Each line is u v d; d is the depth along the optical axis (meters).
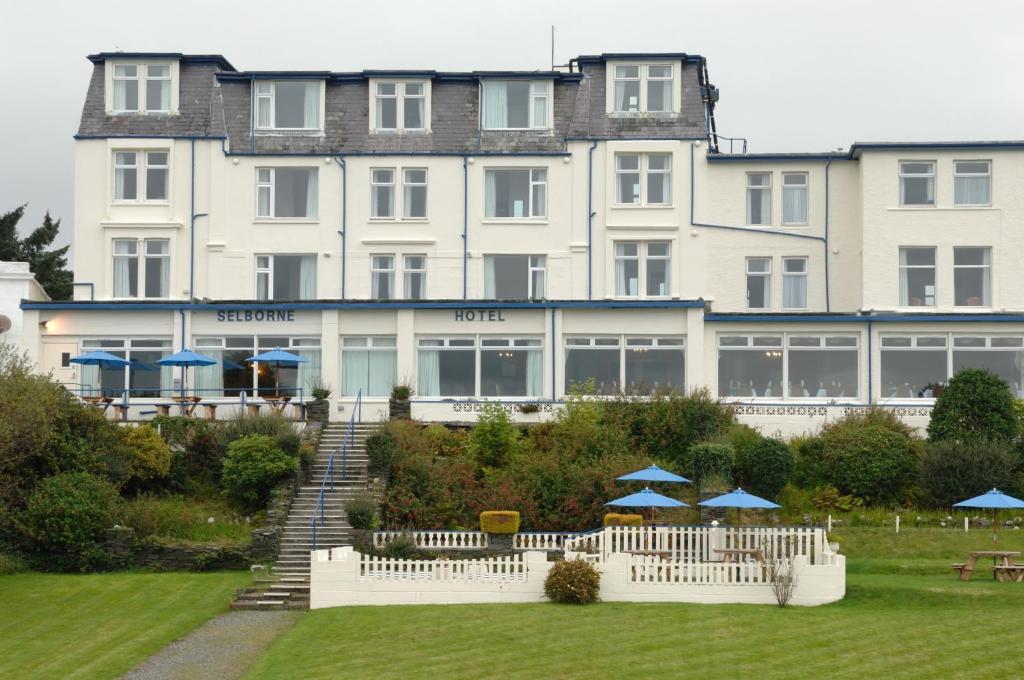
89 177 56.47
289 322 52.41
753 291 56.75
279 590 36.91
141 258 56.22
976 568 38.41
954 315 51.44
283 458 43.69
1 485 40.97
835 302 56.34
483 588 35.66
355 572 35.75
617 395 48.84
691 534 38.28
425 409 50.59
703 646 30.00
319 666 29.22
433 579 35.72
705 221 56.50
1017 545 40.91
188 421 46.97
